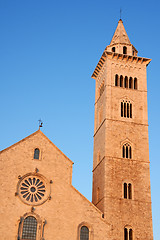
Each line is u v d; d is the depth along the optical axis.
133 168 74.81
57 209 64.12
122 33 92.50
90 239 63.03
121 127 78.69
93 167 82.94
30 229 61.62
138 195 72.19
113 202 70.19
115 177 72.94
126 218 69.19
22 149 67.31
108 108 80.25
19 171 65.44
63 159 68.56
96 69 93.00
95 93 93.06
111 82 83.50
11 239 59.84
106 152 75.19
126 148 77.25
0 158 65.44
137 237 67.81
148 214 70.62
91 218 64.81
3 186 63.44
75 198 65.75
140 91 84.12
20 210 62.47
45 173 66.50
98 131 83.50
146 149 77.62
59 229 62.59
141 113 81.56
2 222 60.75
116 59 86.38
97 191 76.06
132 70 86.31
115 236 66.88
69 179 67.06
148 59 87.12
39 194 64.69
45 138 69.50
